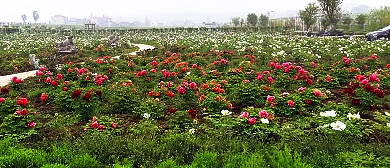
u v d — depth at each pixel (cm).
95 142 479
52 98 803
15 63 1568
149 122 588
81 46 2566
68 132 562
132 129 554
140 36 4491
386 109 659
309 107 652
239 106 732
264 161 391
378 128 520
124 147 468
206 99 697
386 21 4369
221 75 1029
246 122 543
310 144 455
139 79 1016
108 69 1201
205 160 403
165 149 460
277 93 759
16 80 987
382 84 829
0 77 1341
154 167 404
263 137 501
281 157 382
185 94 791
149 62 1477
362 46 1756
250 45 2112
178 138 486
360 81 782
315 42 2134
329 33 3753
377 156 412
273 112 605
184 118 603
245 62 1218
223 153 440
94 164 409
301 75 897
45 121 652
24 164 407
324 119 552
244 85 774
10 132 538
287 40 2517
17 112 563
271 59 1406
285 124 553
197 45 2284
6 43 2953
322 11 4138
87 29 6166
